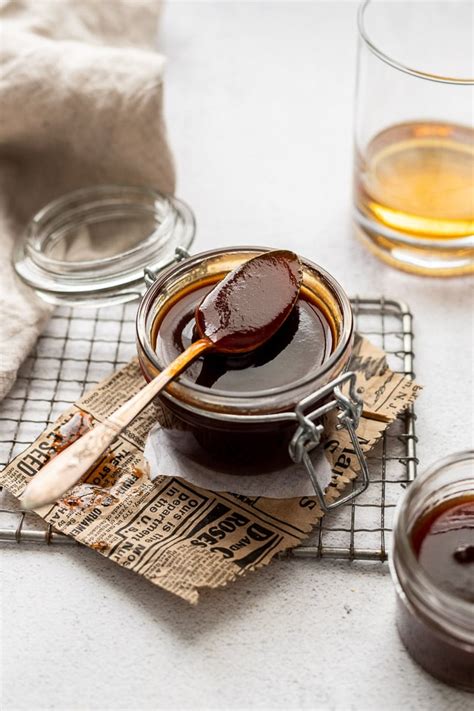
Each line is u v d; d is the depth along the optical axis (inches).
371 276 30.7
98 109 30.4
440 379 28.4
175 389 24.6
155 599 25.0
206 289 26.6
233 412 24.4
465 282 30.5
